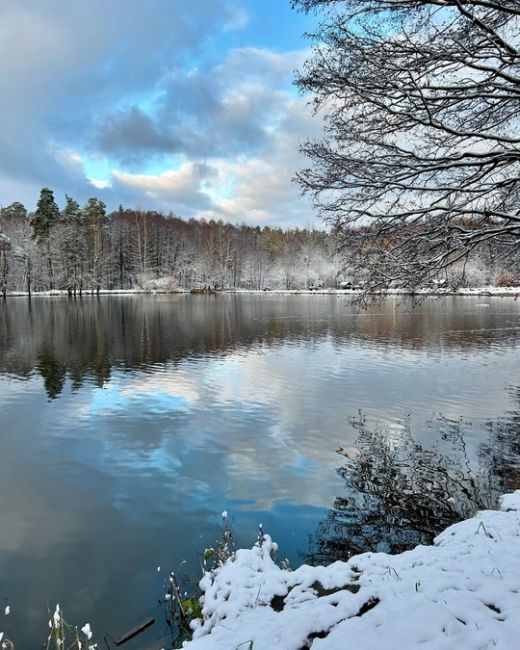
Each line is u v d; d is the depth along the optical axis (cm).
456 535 437
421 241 519
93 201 7412
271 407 1065
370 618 263
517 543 379
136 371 1457
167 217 9519
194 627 364
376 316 3256
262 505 620
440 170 510
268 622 300
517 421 959
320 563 485
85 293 6794
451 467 738
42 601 433
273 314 3462
